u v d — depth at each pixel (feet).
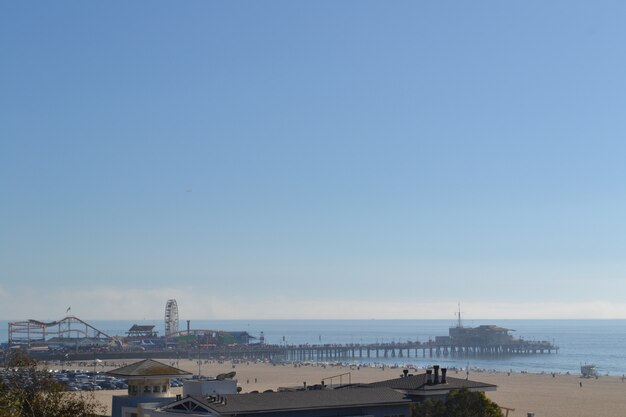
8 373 263.49
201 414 224.33
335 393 247.29
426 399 262.06
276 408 224.94
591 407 611.06
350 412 238.27
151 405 264.72
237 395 240.32
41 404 243.60
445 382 283.18
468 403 257.34
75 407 251.19
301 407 228.63
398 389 274.77
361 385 287.69
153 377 292.81
